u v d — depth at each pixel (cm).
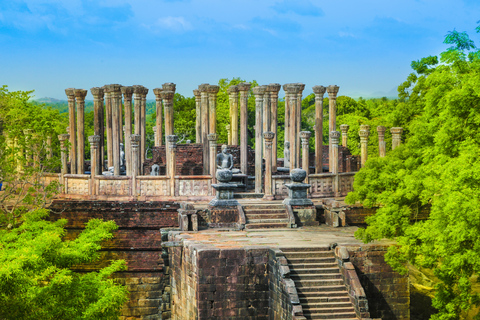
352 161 4797
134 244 3164
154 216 3195
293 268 2591
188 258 2730
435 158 2430
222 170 3189
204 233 3009
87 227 2642
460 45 2734
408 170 2708
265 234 2994
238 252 2616
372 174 2778
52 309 2123
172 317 3005
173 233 3005
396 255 2473
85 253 2291
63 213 3203
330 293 2503
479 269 2122
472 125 2388
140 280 3150
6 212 3278
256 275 2630
